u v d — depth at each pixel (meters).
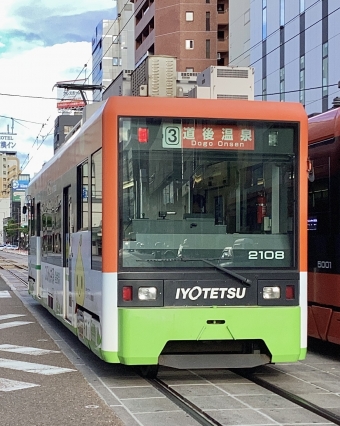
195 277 7.12
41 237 13.90
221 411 6.16
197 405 6.39
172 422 5.78
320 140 9.45
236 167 7.39
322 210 9.23
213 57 63.44
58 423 5.70
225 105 7.40
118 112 7.21
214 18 63.41
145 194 7.20
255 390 7.12
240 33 48.47
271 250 7.35
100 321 7.22
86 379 7.65
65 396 6.73
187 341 7.35
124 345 6.93
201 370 8.27
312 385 7.43
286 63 37.22
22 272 35.41
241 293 7.19
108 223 7.11
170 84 8.60
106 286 7.06
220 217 7.30
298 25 35.62
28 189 17.12
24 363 8.70
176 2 63.12
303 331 7.33
